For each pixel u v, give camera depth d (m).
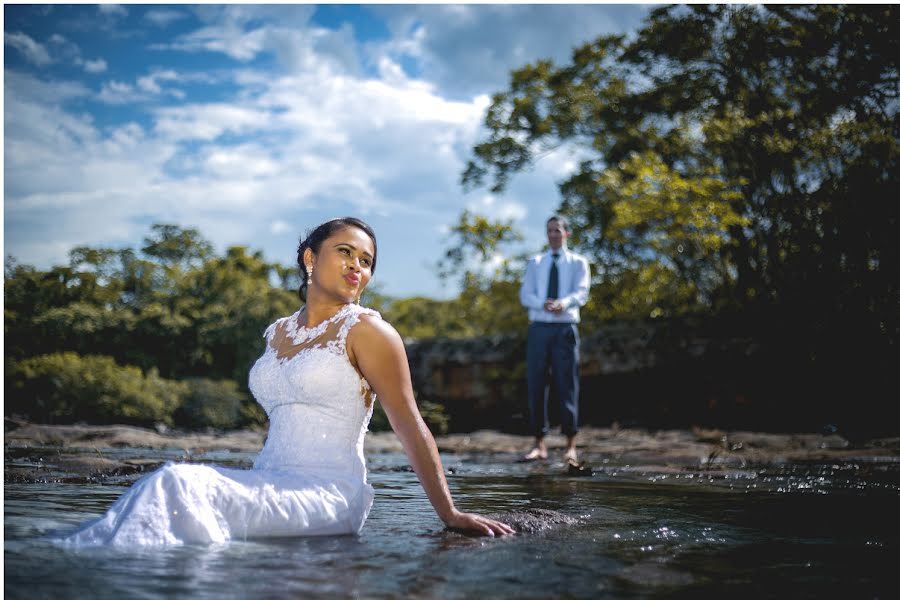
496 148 16.28
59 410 13.21
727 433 9.30
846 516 3.15
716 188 11.62
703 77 13.69
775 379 10.61
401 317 21.89
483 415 13.35
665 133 14.47
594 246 13.70
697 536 2.60
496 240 14.42
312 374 2.52
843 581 1.93
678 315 12.27
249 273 20.38
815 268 10.09
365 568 1.92
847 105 10.81
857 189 9.79
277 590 1.67
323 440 2.54
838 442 8.06
